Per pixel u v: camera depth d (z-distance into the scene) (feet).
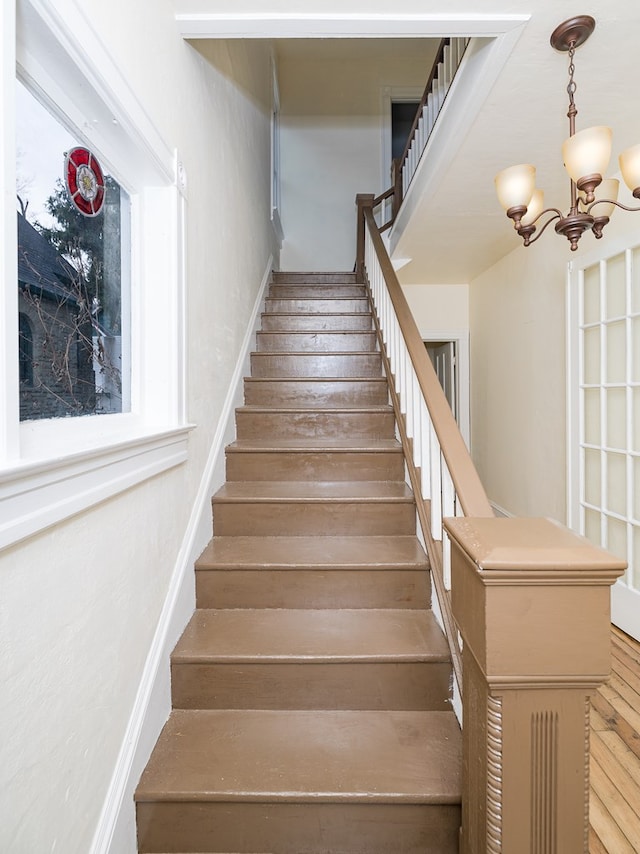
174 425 4.49
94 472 2.96
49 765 2.54
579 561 2.42
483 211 9.33
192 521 5.27
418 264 12.91
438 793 3.44
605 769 4.60
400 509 6.01
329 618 5.01
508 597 2.46
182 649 4.42
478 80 5.64
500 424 12.56
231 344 7.57
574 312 8.66
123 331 4.17
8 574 2.23
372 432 7.82
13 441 2.23
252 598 5.21
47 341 3.04
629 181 4.71
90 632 2.99
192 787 3.49
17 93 2.71
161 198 4.45
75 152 3.33
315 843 3.51
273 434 7.79
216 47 6.53
